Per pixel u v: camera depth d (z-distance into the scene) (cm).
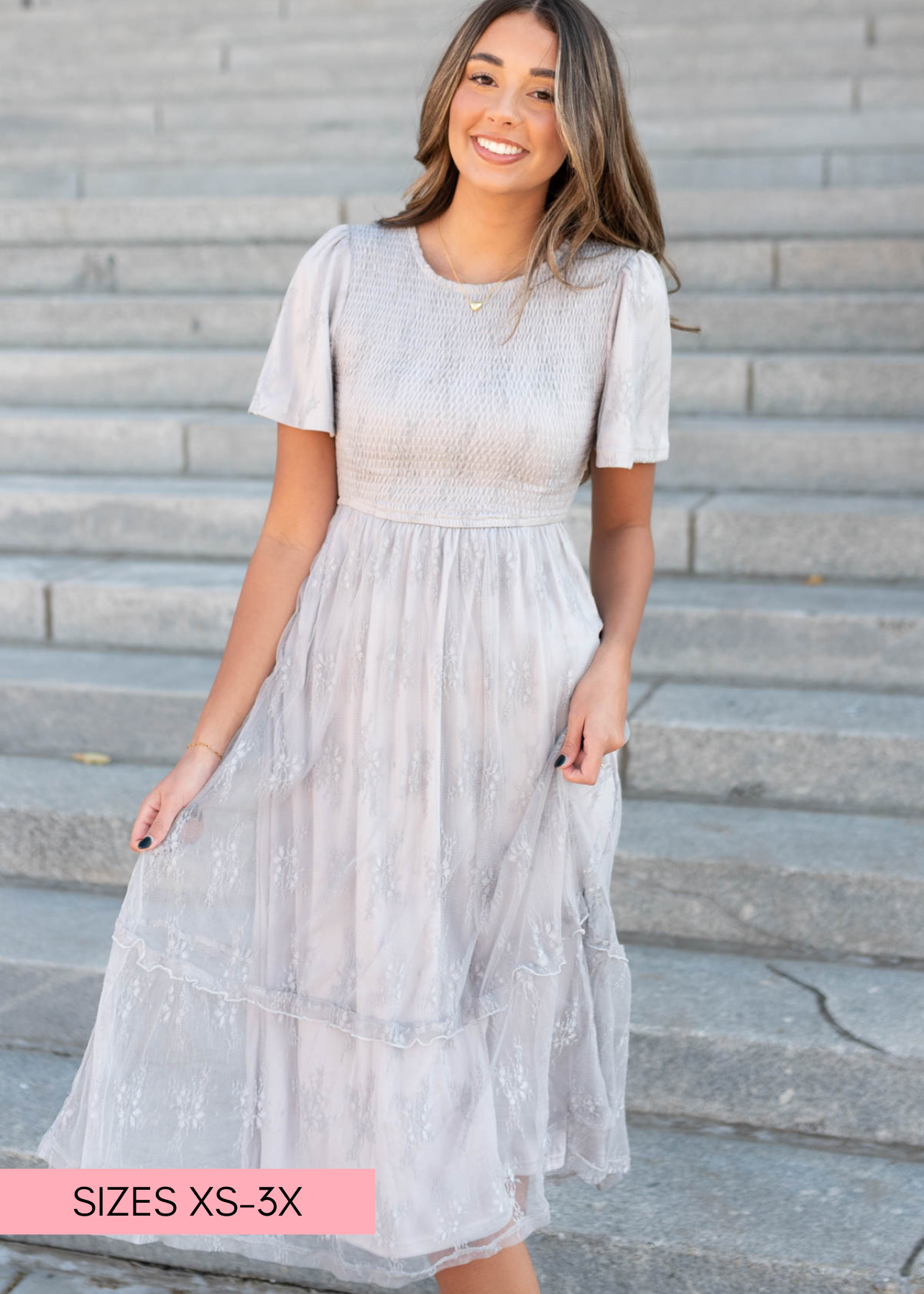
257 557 203
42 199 615
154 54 704
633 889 297
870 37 629
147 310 519
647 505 211
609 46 190
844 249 489
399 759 189
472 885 192
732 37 640
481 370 188
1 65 722
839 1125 254
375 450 190
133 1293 243
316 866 192
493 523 191
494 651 189
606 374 196
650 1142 254
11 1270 249
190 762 197
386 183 588
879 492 417
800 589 380
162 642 391
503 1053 194
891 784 316
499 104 185
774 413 454
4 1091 268
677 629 362
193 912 195
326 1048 190
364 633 191
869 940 285
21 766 351
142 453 466
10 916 306
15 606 399
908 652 347
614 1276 228
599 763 188
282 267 530
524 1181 198
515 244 194
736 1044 257
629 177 196
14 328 532
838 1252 221
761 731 320
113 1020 195
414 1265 190
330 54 687
